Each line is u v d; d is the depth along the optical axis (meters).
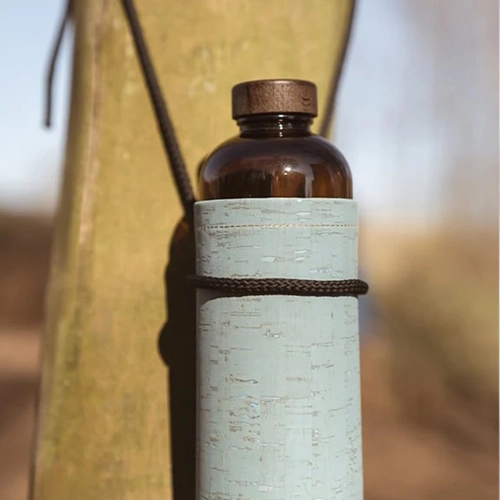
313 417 0.62
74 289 0.68
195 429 0.68
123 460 0.68
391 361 2.70
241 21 0.70
